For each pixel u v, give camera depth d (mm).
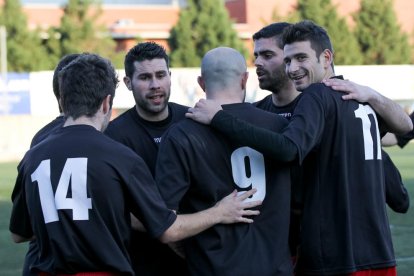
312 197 10758
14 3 103562
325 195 10711
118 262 9531
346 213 10594
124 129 12594
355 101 10961
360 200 10742
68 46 102500
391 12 112188
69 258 9453
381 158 11156
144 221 9875
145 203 9797
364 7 112500
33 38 103375
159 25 122938
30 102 75562
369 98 11078
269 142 10039
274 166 10586
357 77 80500
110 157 9688
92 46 103000
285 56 11289
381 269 10875
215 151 10367
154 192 9938
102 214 9578
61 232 9508
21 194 10141
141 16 129625
